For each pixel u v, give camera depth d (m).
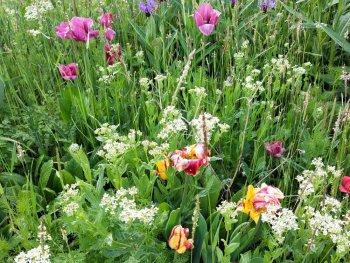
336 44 1.20
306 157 0.84
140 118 0.95
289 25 1.17
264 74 1.02
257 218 0.61
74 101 0.90
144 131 0.93
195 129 0.79
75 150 0.69
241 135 0.83
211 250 0.68
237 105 0.99
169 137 0.73
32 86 1.02
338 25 1.18
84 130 0.93
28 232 0.68
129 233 0.62
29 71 1.03
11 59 1.09
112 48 0.98
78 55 1.04
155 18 1.23
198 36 1.14
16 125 0.93
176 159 0.62
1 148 0.88
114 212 0.60
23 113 0.93
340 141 0.89
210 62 1.10
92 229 0.61
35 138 0.88
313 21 1.25
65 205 0.62
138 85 1.04
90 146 0.93
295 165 0.86
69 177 0.80
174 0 1.25
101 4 1.27
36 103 0.95
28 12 1.11
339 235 0.58
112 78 0.93
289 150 0.85
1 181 0.82
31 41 1.12
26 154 0.87
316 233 0.59
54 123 0.90
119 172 0.67
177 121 0.72
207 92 0.98
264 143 0.83
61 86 1.04
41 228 0.55
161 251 0.66
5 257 0.68
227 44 1.04
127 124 0.92
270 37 1.08
